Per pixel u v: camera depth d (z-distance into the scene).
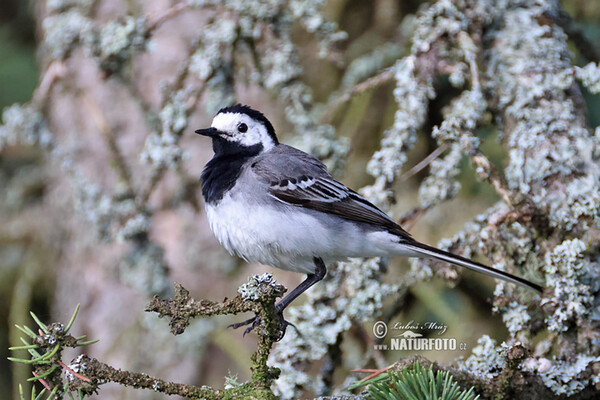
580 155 8.55
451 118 8.96
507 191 8.62
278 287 6.18
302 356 8.54
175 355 12.26
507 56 9.55
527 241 8.52
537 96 9.10
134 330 12.55
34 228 14.56
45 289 14.30
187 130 12.58
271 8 10.02
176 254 12.79
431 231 12.56
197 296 12.78
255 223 9.04
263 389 6.26
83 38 10.44
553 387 7.34
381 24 13.32
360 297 8.80
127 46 10.11
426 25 9.67
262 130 9.88
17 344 12.98
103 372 6.09
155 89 12.71
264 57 10.22
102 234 11.01
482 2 9.80
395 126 9.22
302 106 10.16
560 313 7.73
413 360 7.05
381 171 9.16
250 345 12.26
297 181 9.09
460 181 12.83
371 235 8.93
